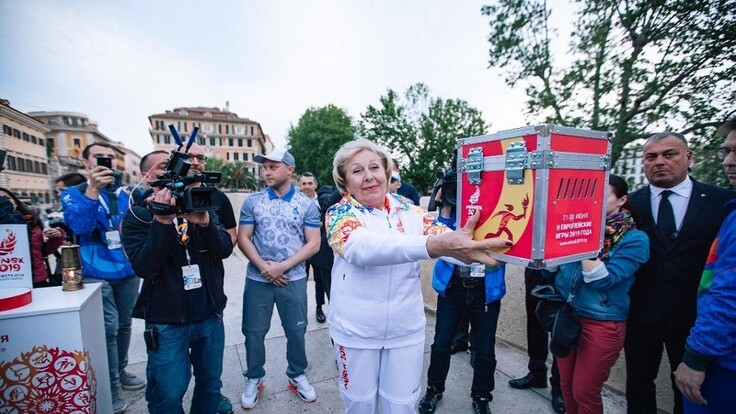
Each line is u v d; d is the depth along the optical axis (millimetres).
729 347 1126
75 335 1593
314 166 43781
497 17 12812
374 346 1431
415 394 1468
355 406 1479
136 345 3232
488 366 2176
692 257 1766
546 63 11977
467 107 34219
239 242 2375
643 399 1907
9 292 1604
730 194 1771
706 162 7605
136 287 2650
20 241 1771
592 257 1077
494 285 2117
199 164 2062
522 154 926
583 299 1645
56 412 1587
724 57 8227
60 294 1762
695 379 1210
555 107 11570
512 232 973
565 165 938
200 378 1860
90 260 2336
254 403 2318
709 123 8352
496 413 2252
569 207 977
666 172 1854
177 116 65438
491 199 1038
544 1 11602
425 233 1550
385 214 1497
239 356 3010
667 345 1865
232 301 4395
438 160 34125
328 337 3451
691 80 8828
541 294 1760
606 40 10195
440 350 2262
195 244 1774
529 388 2527
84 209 2260
